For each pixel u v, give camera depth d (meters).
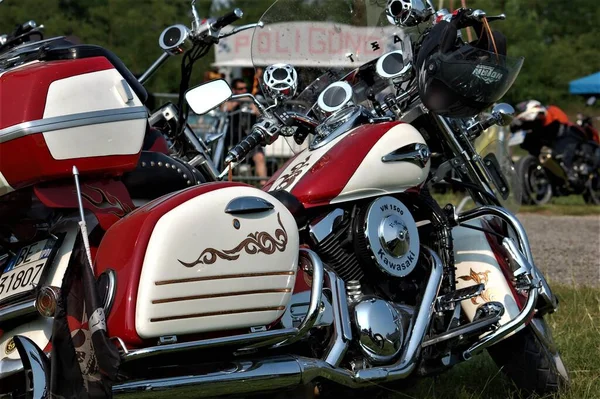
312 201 6.31
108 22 35.97
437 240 6.93
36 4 34.81
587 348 8.63
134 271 4.96
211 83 6.80
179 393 5.11
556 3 52.53
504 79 6.80
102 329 4.82
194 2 6.98
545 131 25.33
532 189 25.23
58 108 5.14
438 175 7.44
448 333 6.60
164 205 5.16
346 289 6.38
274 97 6.95
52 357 4.82
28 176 5.14
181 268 5.05
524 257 7.06
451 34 6.60
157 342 5.02
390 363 6.25
